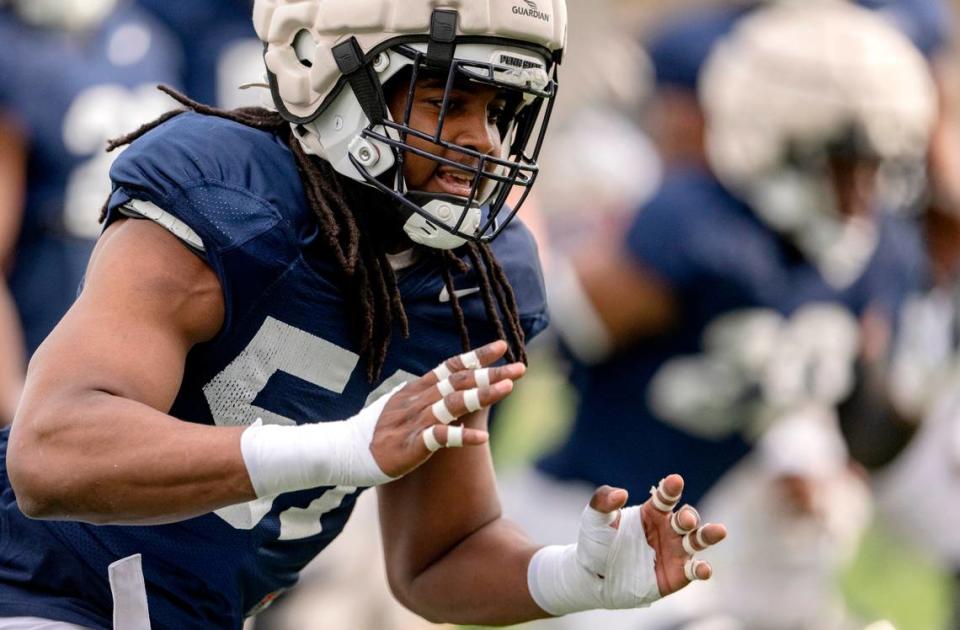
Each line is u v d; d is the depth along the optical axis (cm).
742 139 1561
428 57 913
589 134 2550
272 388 947
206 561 982
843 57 1546
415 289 976
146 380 871
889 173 1616
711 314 1564
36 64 1784
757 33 1592
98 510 855
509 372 845
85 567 973
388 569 1101
